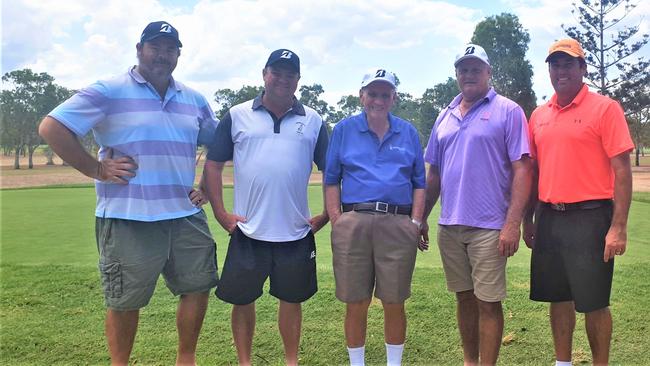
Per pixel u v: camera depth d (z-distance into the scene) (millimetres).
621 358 3680
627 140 3236
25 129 51312
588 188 3355
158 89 3430
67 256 7289
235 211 3643
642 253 7145
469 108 3602
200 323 3625
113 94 3318
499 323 3506
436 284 5453
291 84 3512
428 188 3912
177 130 3451
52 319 4457
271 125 3566
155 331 4223
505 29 50531
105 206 3369
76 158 3186
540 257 3555
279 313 3707
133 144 3324
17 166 48938
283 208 3551
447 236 3684
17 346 3885
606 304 3367
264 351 3922
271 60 3465
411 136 3646
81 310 4684
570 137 3381
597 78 37344
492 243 3461
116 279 3340
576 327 4301
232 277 3564
